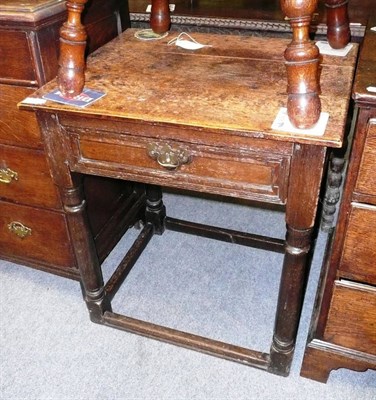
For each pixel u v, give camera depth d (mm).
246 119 747
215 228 1521
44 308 1291
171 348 1168
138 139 820
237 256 1475
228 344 1139
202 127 738
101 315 1218
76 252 1100
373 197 771
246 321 1247
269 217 1663
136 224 1571
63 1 932
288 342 1032
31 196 1136
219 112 773
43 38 905
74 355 1158
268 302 1304
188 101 816
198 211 1706
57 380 1102
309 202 784
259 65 957
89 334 1212
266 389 1067
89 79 917
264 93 833
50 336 1210
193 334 1165
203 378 1096
